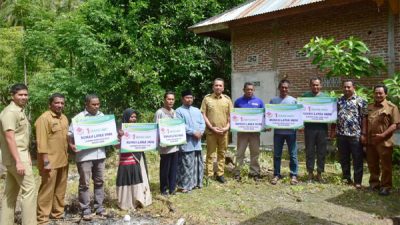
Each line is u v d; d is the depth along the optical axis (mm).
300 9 11219
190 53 14859
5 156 4844
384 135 6406
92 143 5484
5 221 4938
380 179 7160
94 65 13148
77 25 12781
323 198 6434
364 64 9273
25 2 16094
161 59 14828
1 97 15070
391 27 10117
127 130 5855
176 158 6582
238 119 7281
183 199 6367
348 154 7055
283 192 6754
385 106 6504
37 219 5230
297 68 12117
